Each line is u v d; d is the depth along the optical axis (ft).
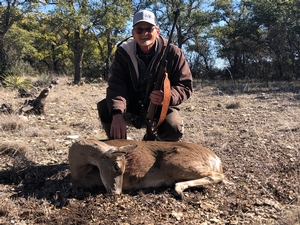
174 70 13.98
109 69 90.38
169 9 104.22
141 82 13.88
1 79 71.41
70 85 63.62
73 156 12.10
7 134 20.44
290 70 82.94
